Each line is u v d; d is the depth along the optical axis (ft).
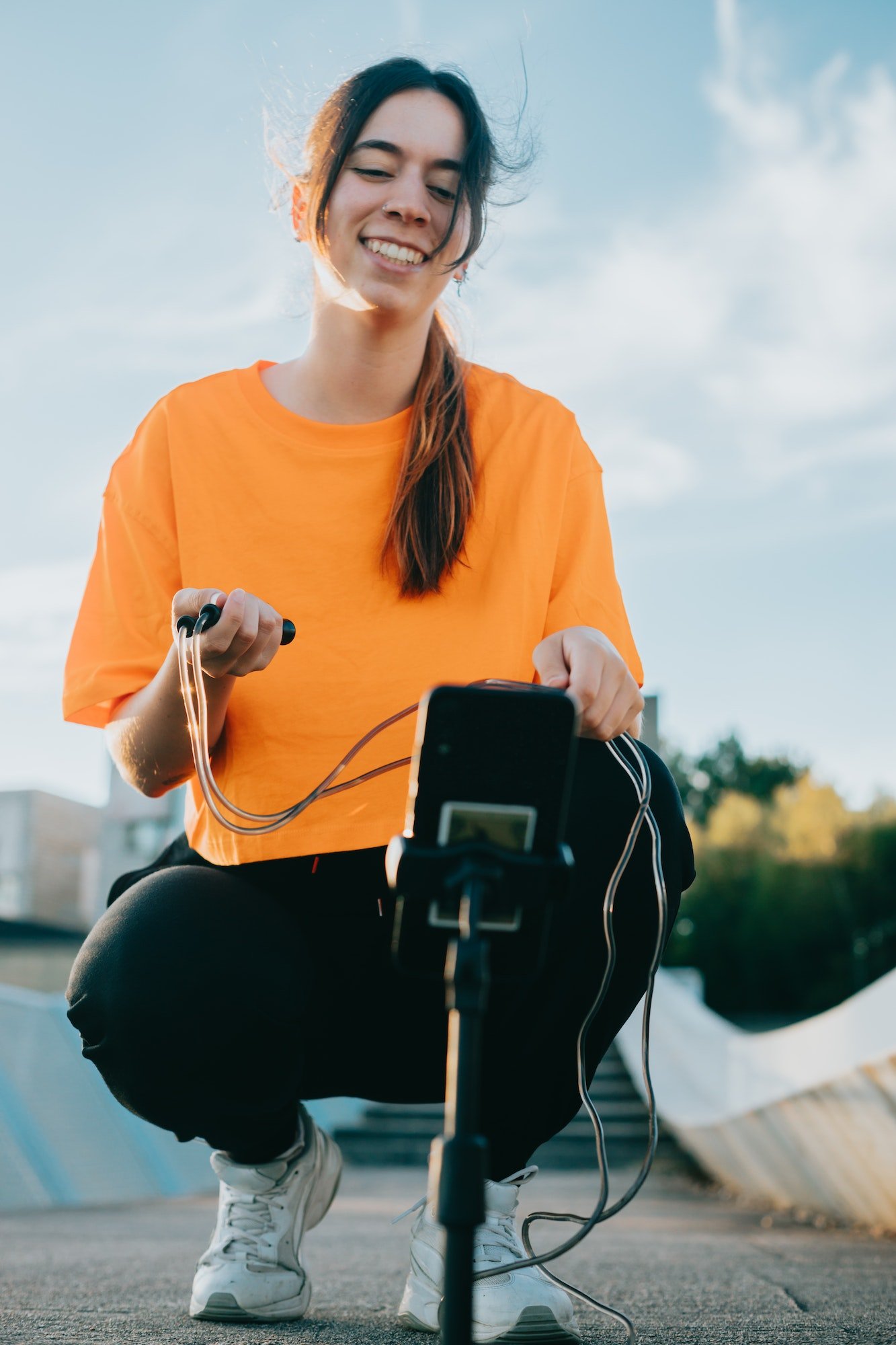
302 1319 5.67
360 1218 17.51
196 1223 19.57
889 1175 15.14
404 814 4.81
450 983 2.60
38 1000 34.96
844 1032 16.89
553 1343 4.87
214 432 5.37
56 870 91.97
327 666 5.00
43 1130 30.76
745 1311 6.39
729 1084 27.22
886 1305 6.79
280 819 4.24
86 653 5.26
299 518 5.18
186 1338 5.03
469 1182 2.41
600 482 5.62
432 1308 5.11
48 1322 5.59
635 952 4.66
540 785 2.77
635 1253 11.07
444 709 2.72
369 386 5.28
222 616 3.94
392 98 4.90
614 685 4.14
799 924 108.47
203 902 4.65
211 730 4.78
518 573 5.15
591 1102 3.99
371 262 4.96
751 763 160.45
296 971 4.70
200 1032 4.53
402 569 5.03
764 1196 24.86
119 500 5.45
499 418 5.43
